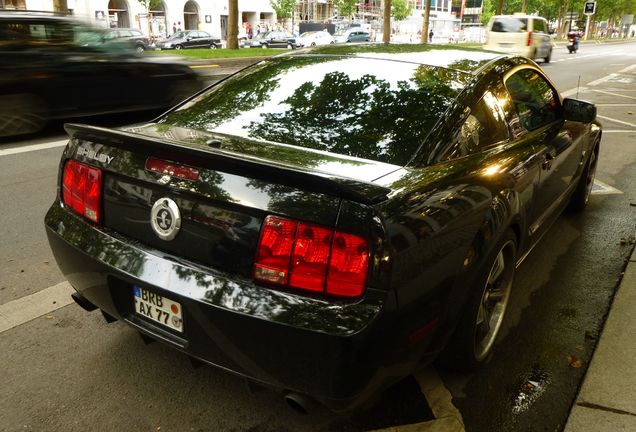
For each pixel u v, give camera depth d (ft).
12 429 7.59
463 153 8.45
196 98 10.33
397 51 10.45
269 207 6.32
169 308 7.06
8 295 11.16
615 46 173.68
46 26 25.13
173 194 6.97
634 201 18.35
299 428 7.81
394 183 6.98
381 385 6.74
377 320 6.17
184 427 7.75
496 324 9.48
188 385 8.57
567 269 13.14
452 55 10.44
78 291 8.39
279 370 6.46
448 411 8.25
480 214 7.79
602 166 22.82
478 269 7.82
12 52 24.04
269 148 7.85
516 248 9.74
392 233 6.24
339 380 6.23
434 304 7.00
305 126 8.54
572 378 9.13
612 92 49.14
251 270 6.50
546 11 244.83
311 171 6.30
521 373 9.21
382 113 8.57
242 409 8.11
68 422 7.76
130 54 28.14
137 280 7.11
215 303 6.53
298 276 6.26
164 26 148.25
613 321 10.63
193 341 6.92
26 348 9.36
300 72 9.93
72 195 8.20
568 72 68.39
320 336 6.12
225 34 169.48
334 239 6.13
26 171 20.01
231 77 10.62
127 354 9.27
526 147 10.19
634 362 9.36
